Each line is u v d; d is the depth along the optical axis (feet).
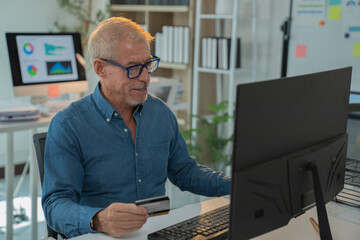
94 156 4.72
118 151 4.82
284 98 3.29
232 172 3.02
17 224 9.66
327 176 3.89
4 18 12.53
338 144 3.99
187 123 13.91
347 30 10.92
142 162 4.93
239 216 3.09
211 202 4.77
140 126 4.98
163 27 13.52
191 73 13.33
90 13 13.85
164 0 13.12
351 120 7.56
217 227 3.92
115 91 4.68
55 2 13.30
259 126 3.12
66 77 9.65
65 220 4.08
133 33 4.63
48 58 9.37
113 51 4.57
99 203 4.80
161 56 13.78
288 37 12.14
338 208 4.70
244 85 2.95
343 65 11.12
